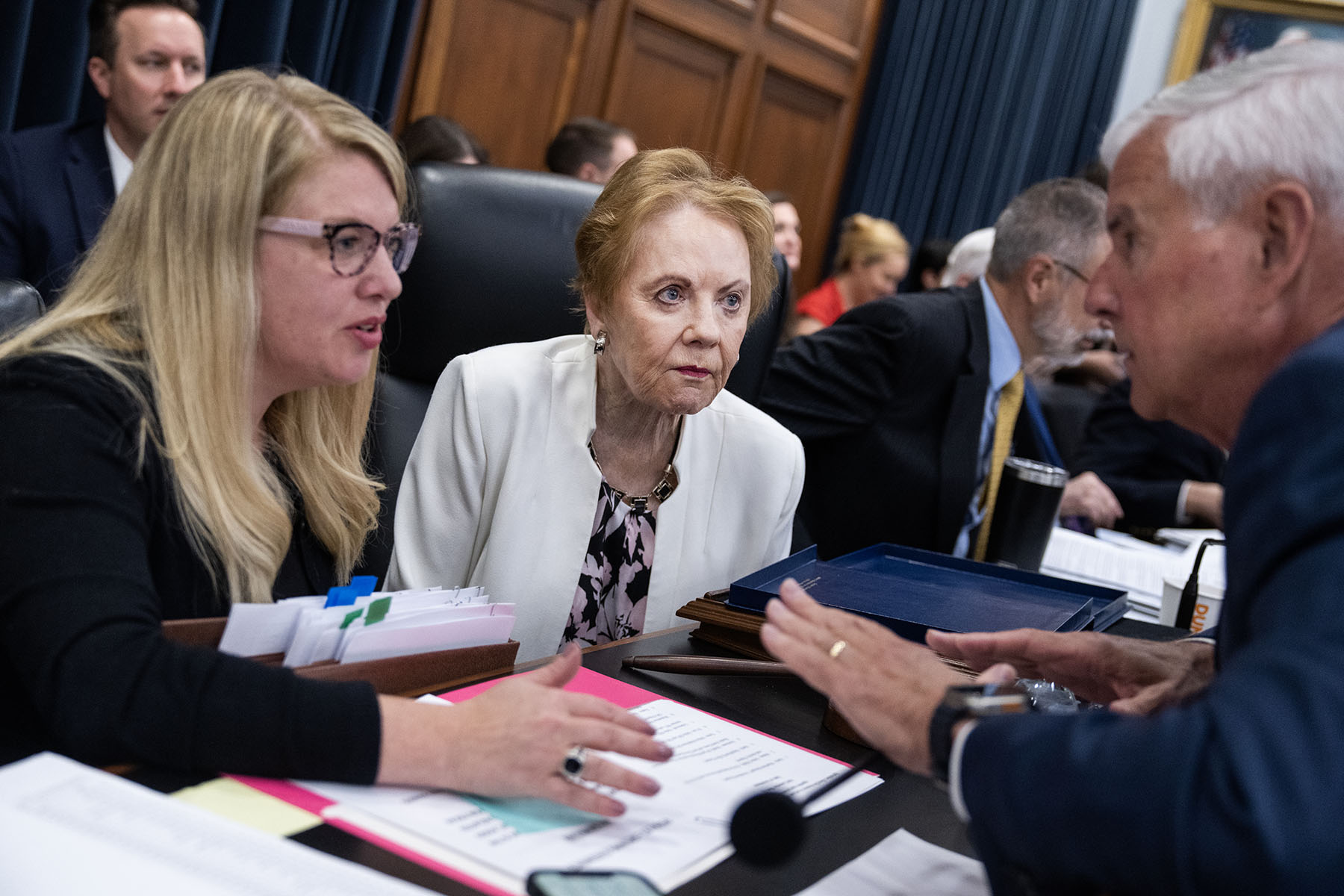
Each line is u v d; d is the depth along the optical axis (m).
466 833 0.71
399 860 0.67
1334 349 0.59
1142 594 1.86
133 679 0.74
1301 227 0.70
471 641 0.98
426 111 3.76
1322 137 0.69
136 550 0.83
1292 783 0.50
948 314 2.15
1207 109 0.73
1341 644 0.52
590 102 4.20
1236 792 0.51
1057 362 2.19
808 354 2.19
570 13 4.05
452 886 0.65
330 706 0.75
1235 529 0.61
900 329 2.10
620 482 1.47
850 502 2.19
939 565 1.51
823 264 5.34
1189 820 0.52
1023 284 2.13
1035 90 5.15
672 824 0.77
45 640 0.76
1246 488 0.60
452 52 3.78
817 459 2.22
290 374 1.00
